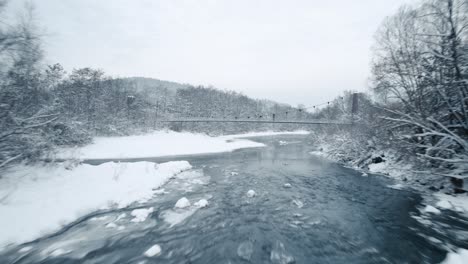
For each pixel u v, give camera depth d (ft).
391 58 41.63
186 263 18.34
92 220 25.35
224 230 24.35
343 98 154.20
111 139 101.04
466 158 28.73
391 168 48.62
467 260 17.74
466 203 30.71
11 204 23.59
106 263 18.04
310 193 37.76
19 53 29.73
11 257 18.15
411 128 39.04
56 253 19.02
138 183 37.96
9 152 28.86
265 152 96.07
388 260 19.01
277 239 22.58
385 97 48.19
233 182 44.19
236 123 238.89
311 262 18.69
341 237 23.12
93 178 36.45
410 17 38.40
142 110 154.92
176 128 169.17
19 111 30.32
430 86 34.14
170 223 25.70
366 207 31.48
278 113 326.44
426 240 22.44
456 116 30.35
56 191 28.99
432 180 39.09
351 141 67.62
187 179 45.68
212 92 253.44
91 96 110.32
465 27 29.01
